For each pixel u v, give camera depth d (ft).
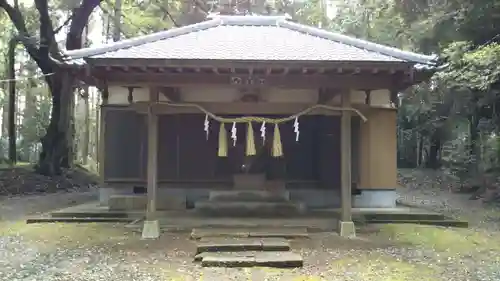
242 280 20.89
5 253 26.07
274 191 37.86
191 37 35.76
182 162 40.11
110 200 38.24
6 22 88.58
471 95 57.98
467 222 35.29
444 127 78.18
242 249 26.14
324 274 21.98
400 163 103.86
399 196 59.06
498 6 50.29
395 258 25.05
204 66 27.17
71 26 68.08
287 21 42.42
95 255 25.54
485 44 52.95
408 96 72.95
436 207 47.19
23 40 67.82
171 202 39.01
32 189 64.80
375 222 35.94
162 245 27.96
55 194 62.59
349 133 30.94
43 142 75.77
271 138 39.81
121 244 28.25
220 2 73.05
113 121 40.93
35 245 28.12
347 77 29.63
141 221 35.65
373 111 39.70
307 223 33.73
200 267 23.18
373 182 39.75
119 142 41.01
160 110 30.63
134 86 30.42
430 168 92.63
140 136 40.81
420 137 91.25
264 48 31.14
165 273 22.04
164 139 40.16
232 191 37.78
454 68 49.47
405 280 21.02
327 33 36.73
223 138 30.63
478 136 63.98
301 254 25.85
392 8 68.80
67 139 77.20
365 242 29.01
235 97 36.83
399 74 28.99
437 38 60.90
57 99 74.33
